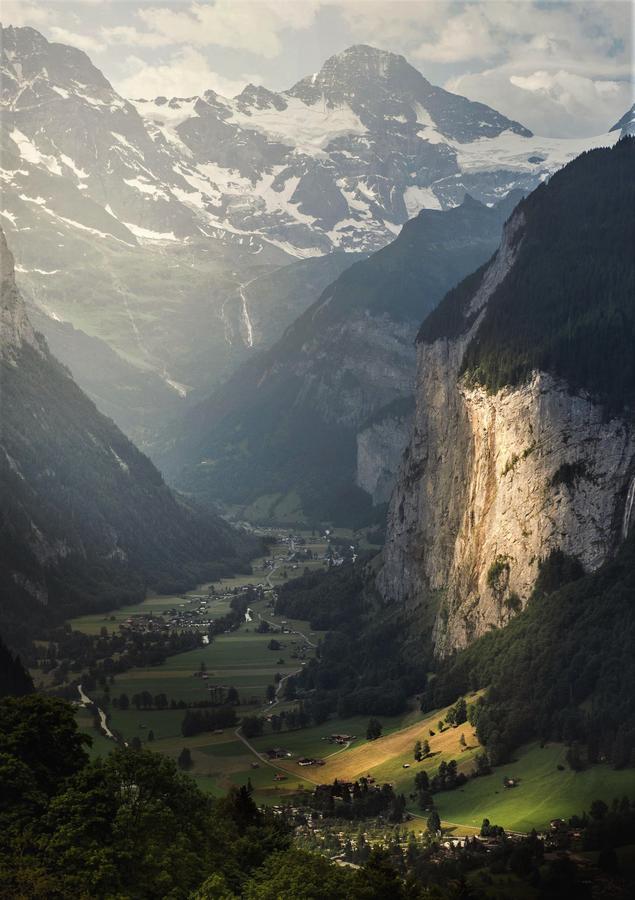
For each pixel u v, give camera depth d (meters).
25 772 189.25
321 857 190.62
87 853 176.00
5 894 162.88
